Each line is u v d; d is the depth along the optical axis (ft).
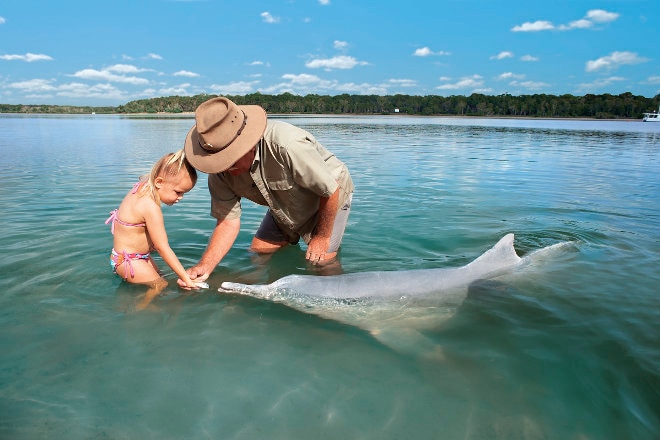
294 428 7.77
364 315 12.62
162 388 8.75
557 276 14.73
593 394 8.81
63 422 7.72
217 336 10.87
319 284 13.28
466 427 7.91
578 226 20.34
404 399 8.68
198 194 26.03
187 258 15.79
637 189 29.73
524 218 21.74
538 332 11.30
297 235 17.92
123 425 7.71
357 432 7.72
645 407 8.40
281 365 9.76
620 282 14.19
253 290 13.06
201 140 12.66
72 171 33.86
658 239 18.43
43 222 19.29
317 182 14.32
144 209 13.16
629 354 10.10
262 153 14.30
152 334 10.82
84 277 13.82
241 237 18.78
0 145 55.31
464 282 14.11
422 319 12.39
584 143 69.15
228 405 8.33
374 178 32.78
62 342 10.28
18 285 13.12
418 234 19.07
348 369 9.73
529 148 59.21
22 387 8.63
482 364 9.96
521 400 8.68
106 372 9.20
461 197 26.50
